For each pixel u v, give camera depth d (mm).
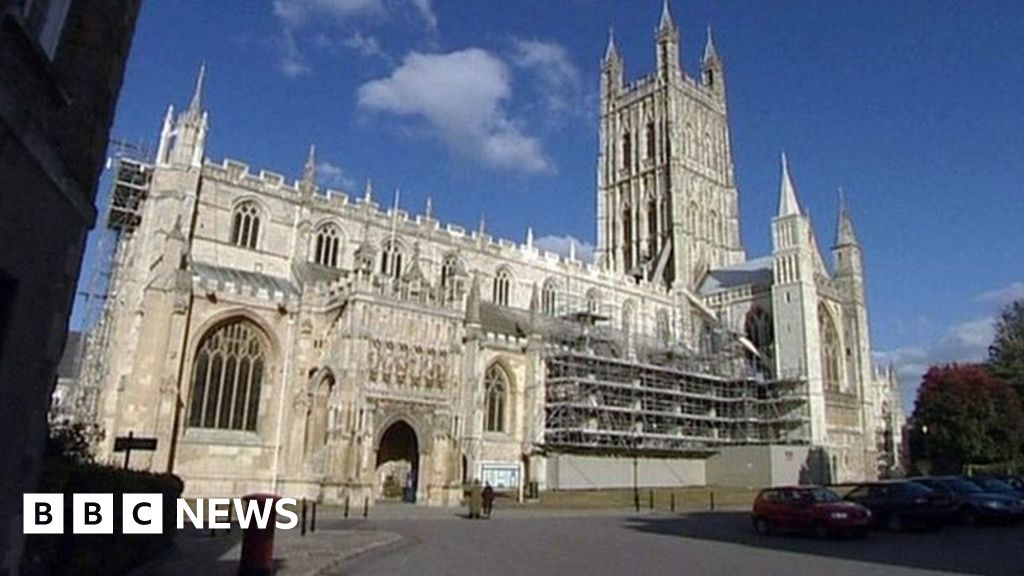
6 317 9547
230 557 21672
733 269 108000
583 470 73312
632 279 98438
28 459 10422
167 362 50125
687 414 84812
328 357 57156
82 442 22031
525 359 70938
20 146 9148
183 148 60188
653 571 21391
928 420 90750
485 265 81938
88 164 11945
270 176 65688
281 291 59625
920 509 36406
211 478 51250
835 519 31984
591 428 74188
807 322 88938
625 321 95188
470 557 24438
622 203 118312
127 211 60938
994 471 83500
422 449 57344
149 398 49312
